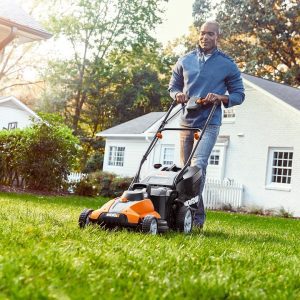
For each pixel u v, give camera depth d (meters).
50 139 16.70
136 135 25.78
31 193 15.80
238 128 21.28
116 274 3.09
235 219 12.66
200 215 7.46
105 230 5.77
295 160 19.47
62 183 17.33
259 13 34.50
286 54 35.75
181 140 7.33
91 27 37.75
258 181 20.45
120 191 20.00
